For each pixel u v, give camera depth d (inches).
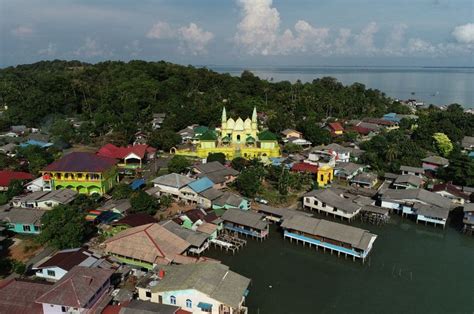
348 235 2802.7
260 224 3011.8
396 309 2241.6
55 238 2507.4
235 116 7126.0
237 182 3887.8
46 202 3127.5
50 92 7135.8
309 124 6264.8
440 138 5497.1
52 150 4746.6
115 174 3919.8
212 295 1948.8
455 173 4151.1
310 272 2630.4
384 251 2962.6
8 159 4141.2
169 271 2185.0
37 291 1921.8
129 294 2089.1
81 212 3014.3
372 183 4205.2
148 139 5442.9
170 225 2755.9
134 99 7209.6
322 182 4173.2
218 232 3058.6
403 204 3553.2
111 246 2492.6
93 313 1877.5
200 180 3676.2
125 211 3102.9
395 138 5506.9
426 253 2940.5
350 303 2295.8
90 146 5506.9
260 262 2738.7
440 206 3420.3
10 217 2847.0
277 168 4264.3
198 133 5807.1
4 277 2297.0
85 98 7470.5
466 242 3134.8
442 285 2506.2
